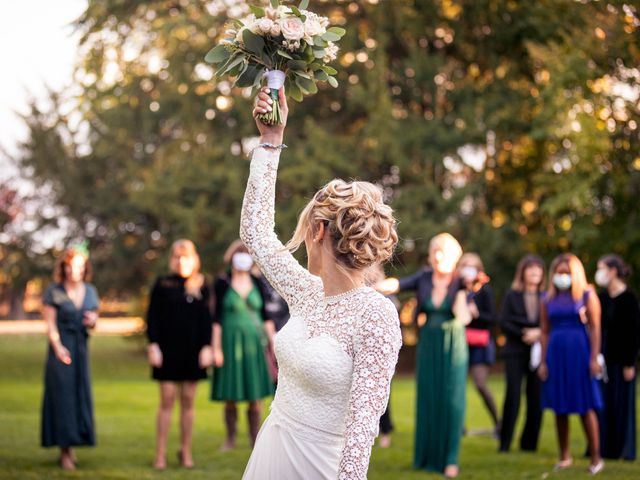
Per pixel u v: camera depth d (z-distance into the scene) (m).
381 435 8.79
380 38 18.94
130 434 9.25
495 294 18.59
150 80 21.59
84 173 23.86
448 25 19.39
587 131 14.51
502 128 18.55
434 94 19.64
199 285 7.63
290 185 19.25
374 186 2.71
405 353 21.98
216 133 20.80
